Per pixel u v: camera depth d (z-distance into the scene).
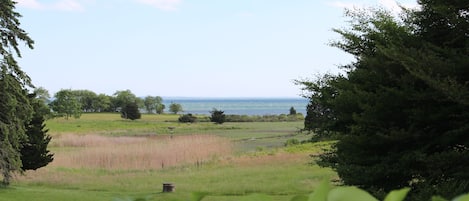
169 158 34.41
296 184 22.58
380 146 12.08
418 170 11.27
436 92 11.04
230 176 27.09
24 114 23.05
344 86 13.55
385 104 11.86
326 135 14.61
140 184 24.86
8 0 21.31
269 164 31.89
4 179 22.61
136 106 116.19
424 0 12.21
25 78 22.75
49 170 29.31
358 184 11.86
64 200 19.19
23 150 25.80
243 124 98.50
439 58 11.33
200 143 44.44
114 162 32.78
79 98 139.88
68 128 80.81
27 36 21.92
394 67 12.27
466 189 10.12
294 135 64.81
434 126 11.49
